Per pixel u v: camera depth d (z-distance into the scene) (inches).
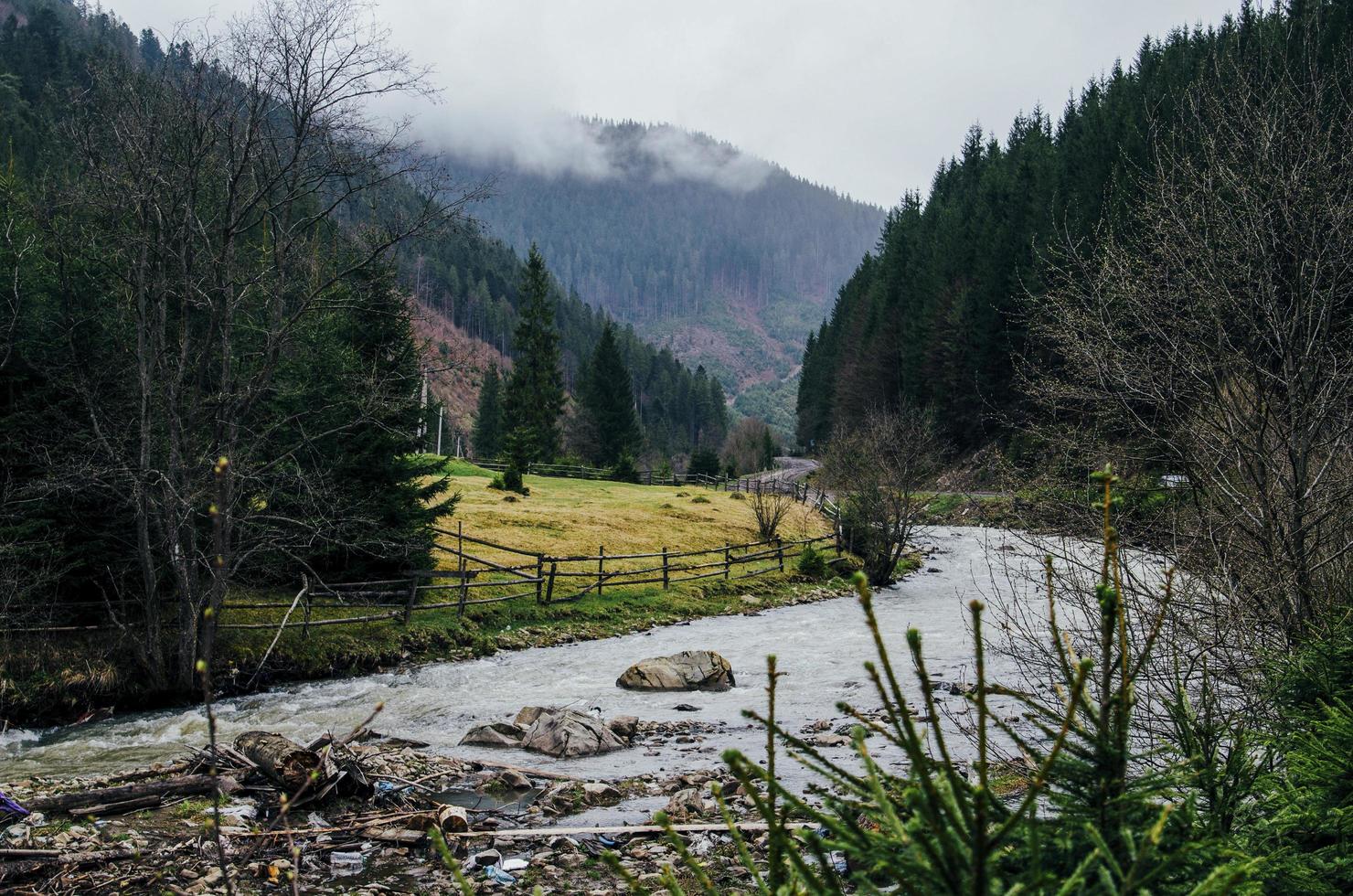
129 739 548.7
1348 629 193.5
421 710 634.8
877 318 3885.3
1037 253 367.9
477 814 384.5
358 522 787.4
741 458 4493.1
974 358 2484.0
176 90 627.5
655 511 1729.8
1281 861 111.7
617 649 874.8
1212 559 286.8
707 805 394.0
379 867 321.1
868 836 78.8
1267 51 326.6
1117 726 90.4
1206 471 290.8
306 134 649.0
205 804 375.9
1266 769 145.9
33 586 598.5
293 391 748.0
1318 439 301.0
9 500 625.9
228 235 645.9
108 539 678.5
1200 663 248.7
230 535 670.5
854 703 618.2
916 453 1417.3
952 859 71.2
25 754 513.7
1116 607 89.0
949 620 993.5
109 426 675.4
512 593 1002.7
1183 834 89.8
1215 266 292.4
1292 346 283.9
